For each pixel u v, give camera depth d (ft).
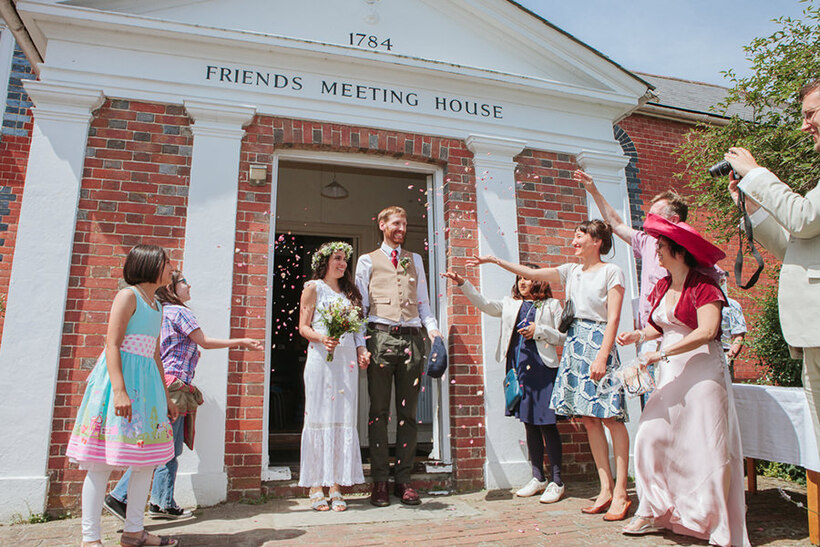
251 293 14.37
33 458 12.24
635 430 16.56
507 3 17.72
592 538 10.11
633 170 25.20
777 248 9.56
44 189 13.48
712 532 9.29
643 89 19.03
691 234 9.61
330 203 24.84
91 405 8.93
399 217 14.24
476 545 9.83
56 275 13.14
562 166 18.08
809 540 10.23
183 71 15.02
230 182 14.70
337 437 12.38
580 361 11.96
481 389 15.53
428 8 17.83
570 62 18.54
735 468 9.56
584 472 16.03
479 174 16.90
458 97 17.33
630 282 19.06
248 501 13.12
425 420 20.90
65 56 14.28
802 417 10.54
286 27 16.25
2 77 18.35
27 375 12.55
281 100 15.51
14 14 14.42
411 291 13.91
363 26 17.01
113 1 14.96
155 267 9.59
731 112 29.58
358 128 16.05
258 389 13.80
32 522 11.86
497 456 15.15
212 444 13.16
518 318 14.25
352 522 11.32
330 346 11.95
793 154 16.90
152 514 11.71
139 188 14.19
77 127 13.98
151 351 9.48
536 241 17.22
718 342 9.98
